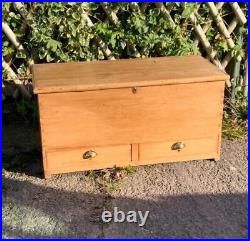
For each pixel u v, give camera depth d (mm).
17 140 3295
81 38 3309
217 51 3520
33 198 2631
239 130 3398
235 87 3598
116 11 3311
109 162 2803
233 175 2852
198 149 2895
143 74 2754
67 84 2566
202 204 2564
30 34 3312
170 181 2785
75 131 2672
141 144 2789
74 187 2734
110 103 2641
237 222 2418
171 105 2725
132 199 2613
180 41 3373
